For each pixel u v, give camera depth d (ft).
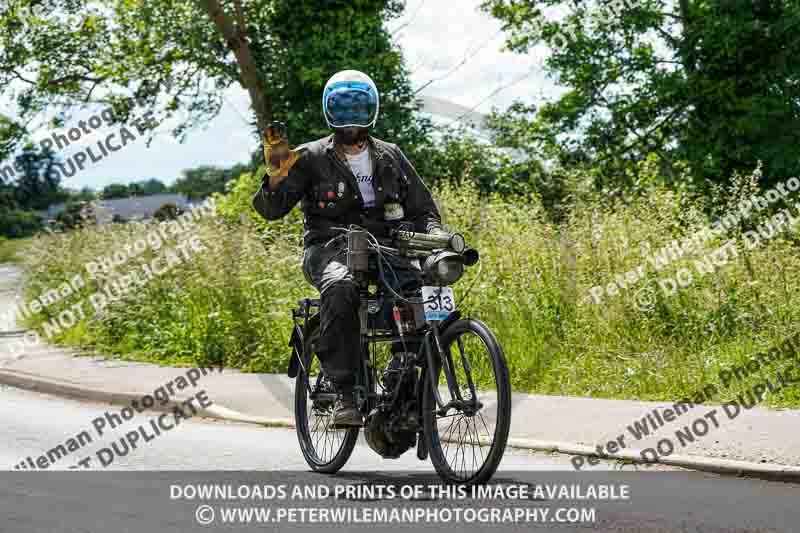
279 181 22.18
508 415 20.13
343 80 22.82
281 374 42.83
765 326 35.73
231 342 46.50
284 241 48.57
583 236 42.04
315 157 22.95
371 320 22.61
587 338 38.04
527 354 37.73
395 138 81.66
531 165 86.94
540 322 39.47
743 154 72.64
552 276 41.34
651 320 38.22
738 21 72.13
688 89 76.79
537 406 31.35
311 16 81.10
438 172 83.41
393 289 22.13
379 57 79.92
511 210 47.37
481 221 45.34
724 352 34.73
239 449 27.81
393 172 23.09
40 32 86.43
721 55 74.33
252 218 56.18
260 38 82.99
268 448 27.96
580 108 84.99
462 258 21.49
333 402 23.32
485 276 41.04
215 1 78.18
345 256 22.48
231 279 48.16
